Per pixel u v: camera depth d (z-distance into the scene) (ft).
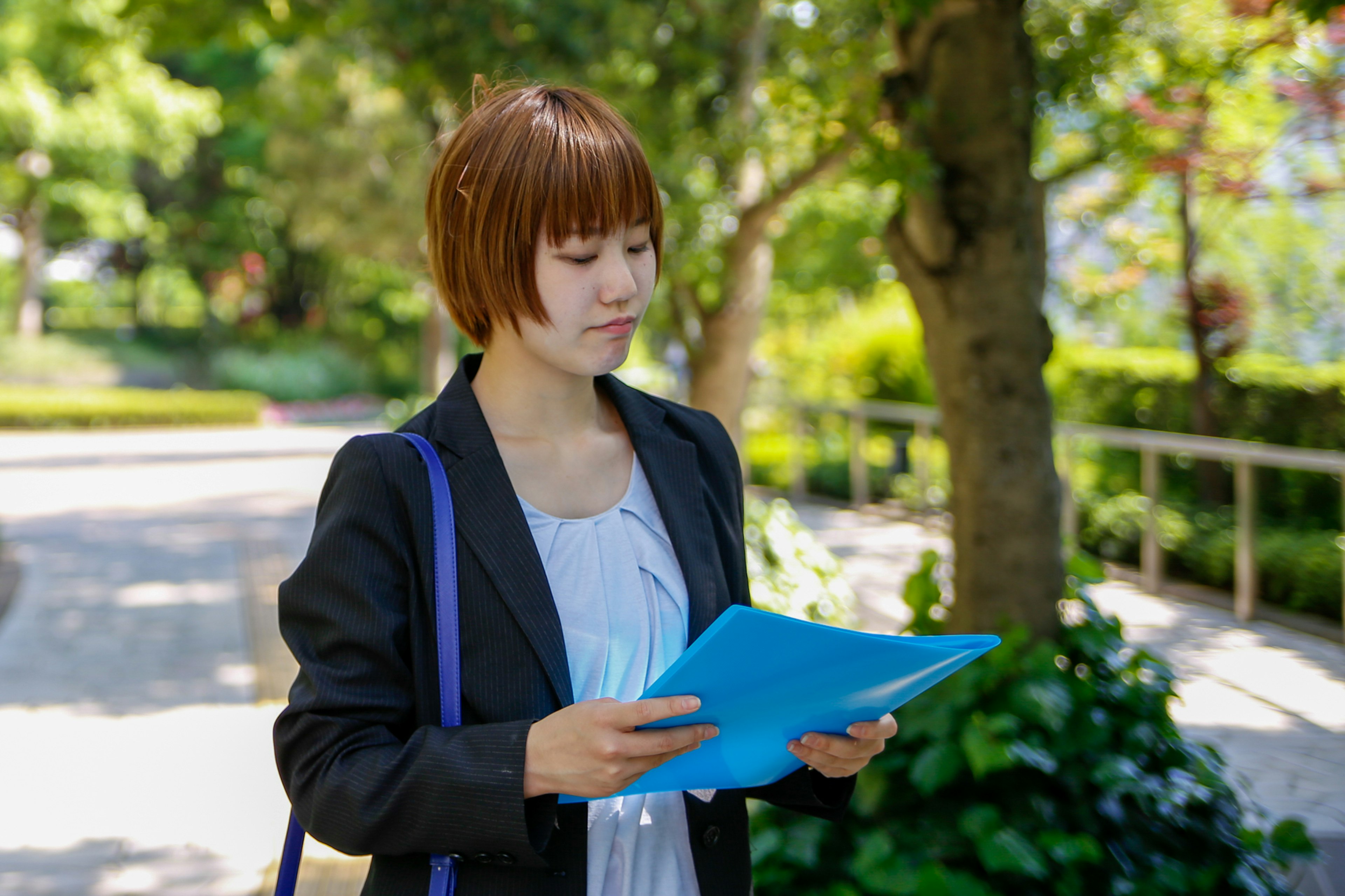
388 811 3.41
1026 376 9.68
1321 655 17.42
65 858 11.32
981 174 9.50
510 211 3.71
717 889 4.01
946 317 9.74
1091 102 15.11
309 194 66.03
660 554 4.12
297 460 50.08
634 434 4.25
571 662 3.84
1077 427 24.35
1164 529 22.90
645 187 3.82
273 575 25.14
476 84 4.25
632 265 3.88
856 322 41.81
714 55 20.97
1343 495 21.09
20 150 77.97
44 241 98.89
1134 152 15.89
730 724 3.46
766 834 8.52
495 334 4.05
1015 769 8.58
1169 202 25.45
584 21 19.71
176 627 20.71
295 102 60.39
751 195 22.40
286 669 17.97
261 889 10.73
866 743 3.75
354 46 27.43
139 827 12.07
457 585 3.73
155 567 26.14
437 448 3.93
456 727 3.59
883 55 16.12
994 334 9.61
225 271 102.06
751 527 14.82
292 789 3.67
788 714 3.49
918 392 36.29
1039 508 9.70
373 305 102.32
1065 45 13.70
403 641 3.76
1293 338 26.84
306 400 94.17
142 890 10.70
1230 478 23.81
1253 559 19.69
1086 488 27.04
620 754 3.22
